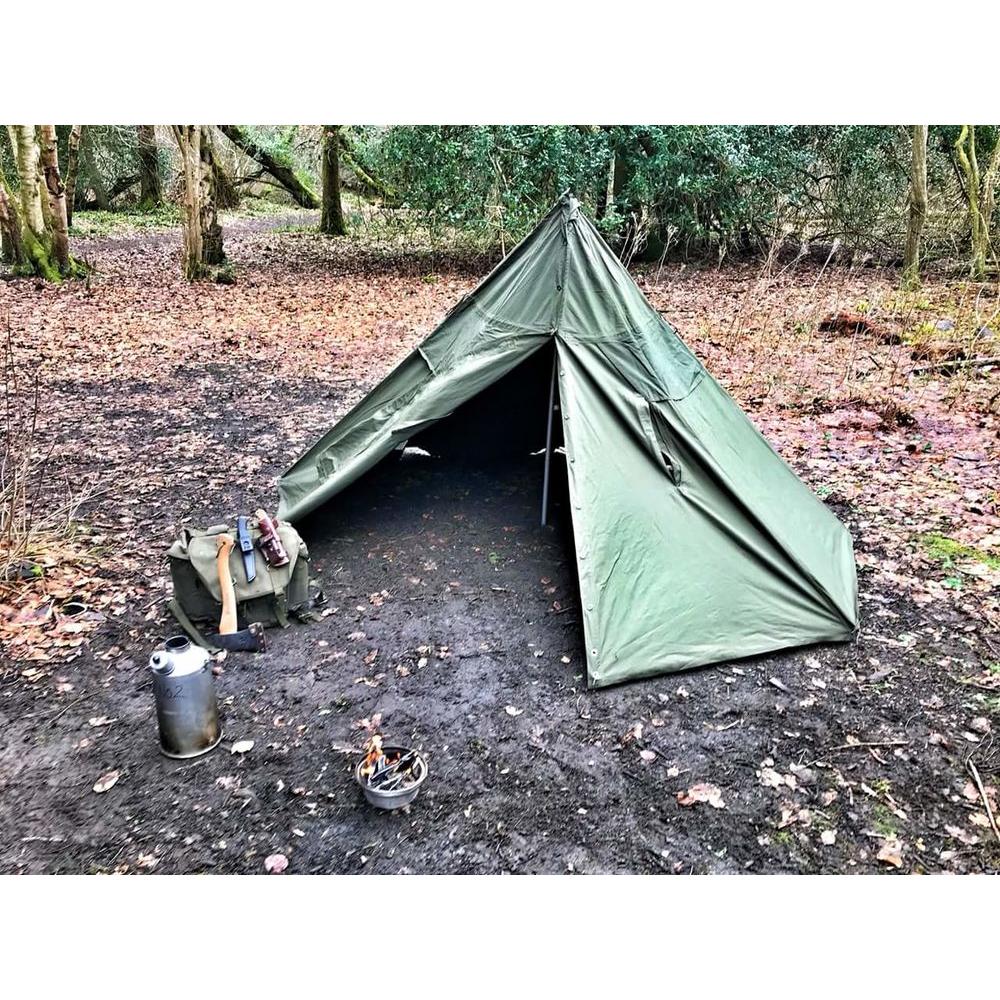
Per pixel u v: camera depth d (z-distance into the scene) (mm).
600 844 2863
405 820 2969
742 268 14477
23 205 13555
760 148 13641
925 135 11453
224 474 6262
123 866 2779
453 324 4746
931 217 13859
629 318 4297
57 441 6949
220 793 3096
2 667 3838
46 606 4316
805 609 4000
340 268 15953
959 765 3197
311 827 2943
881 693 3625
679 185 13312
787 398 7785
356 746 3342
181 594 4086
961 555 4816
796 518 4473
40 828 2924
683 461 4195
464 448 6367
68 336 10484
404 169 14672
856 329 9742
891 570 4680
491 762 3242
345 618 4254
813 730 3400
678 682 3713
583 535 3859
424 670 3828
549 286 4414
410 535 5160
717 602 3939
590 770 3191
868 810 2986
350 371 9297
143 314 11812
